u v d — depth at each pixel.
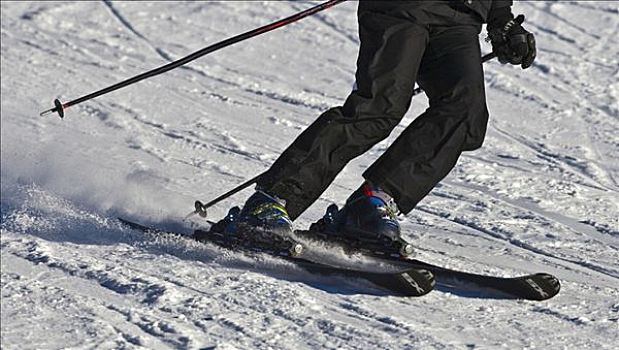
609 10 31.36
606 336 11.17
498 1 13.50
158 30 31.92
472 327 11.47
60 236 15.71
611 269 14.22
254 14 33.06
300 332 11.38
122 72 28.36
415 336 11.15
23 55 29.80
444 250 15.19
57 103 15.68
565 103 24.66
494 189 18.88
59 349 11.14
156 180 19.55
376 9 13.09
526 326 11.49
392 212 13.32
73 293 13.02
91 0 34.66
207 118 24.34
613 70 26.77
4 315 12.30
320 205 18.06
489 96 25.28
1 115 24.77
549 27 30.17
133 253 14.61
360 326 11.52
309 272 13.10
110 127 23.77
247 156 21.55
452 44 13.05
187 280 13.30
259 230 13.53
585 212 17.47
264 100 25.72
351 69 28.02
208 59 29.03
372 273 12.54
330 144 13.32
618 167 20.50
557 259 14.74
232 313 12.01
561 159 21.00
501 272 14.06
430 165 12.98
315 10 14.14
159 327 11.66
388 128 13.24
